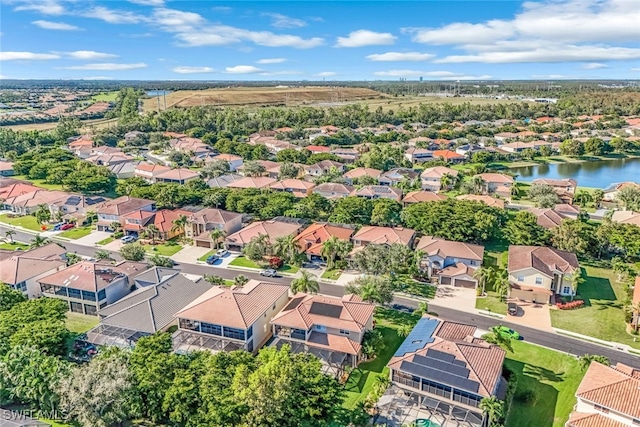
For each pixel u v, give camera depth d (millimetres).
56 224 108000
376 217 99500
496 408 43250
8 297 63000
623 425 42344
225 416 41219
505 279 73062
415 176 146750
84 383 42625
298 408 43094
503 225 98188
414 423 45594
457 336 53812
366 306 60438
